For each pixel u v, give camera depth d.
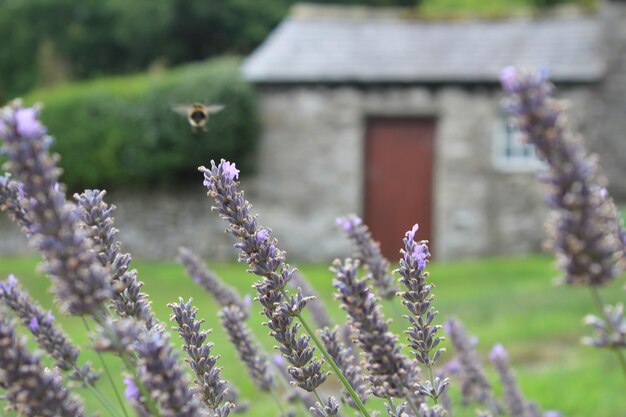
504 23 16.78
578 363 6.61
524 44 16.16
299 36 16.97
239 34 31.44
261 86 16.36
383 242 16.19
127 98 16.75
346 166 16.16
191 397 1.23
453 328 3.24
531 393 5.57
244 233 1.84
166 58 31.77
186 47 31.83
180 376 1.21
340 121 16.17
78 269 1.22
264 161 16.41
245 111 16.16
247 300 2.87
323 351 1.88
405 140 16.12
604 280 1.47
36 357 1.29
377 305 1.91
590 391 5.55
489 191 15.76
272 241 1.87
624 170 15.31
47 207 1.22
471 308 9.37
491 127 15.73
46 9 31.84
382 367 1.89
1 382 1.29
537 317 8.47
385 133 16.20
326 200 16.23
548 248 1.49
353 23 17.17
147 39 31.20
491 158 15.76
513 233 15.67
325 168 16.25
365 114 16.12
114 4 30.56
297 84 16.22
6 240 17.38
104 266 1.63
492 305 9.45
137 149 16.59
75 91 17.39
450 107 15.86
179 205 16.86
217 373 1.76
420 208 16.09
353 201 16.14
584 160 1.43
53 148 17.00
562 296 9.46
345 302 1.89
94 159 16.86
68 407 1.29
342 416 2.46
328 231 16.22
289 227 16.34
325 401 2.12
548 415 3.17
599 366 6.38
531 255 15.58
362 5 33.72
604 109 15.41
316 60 16.31
